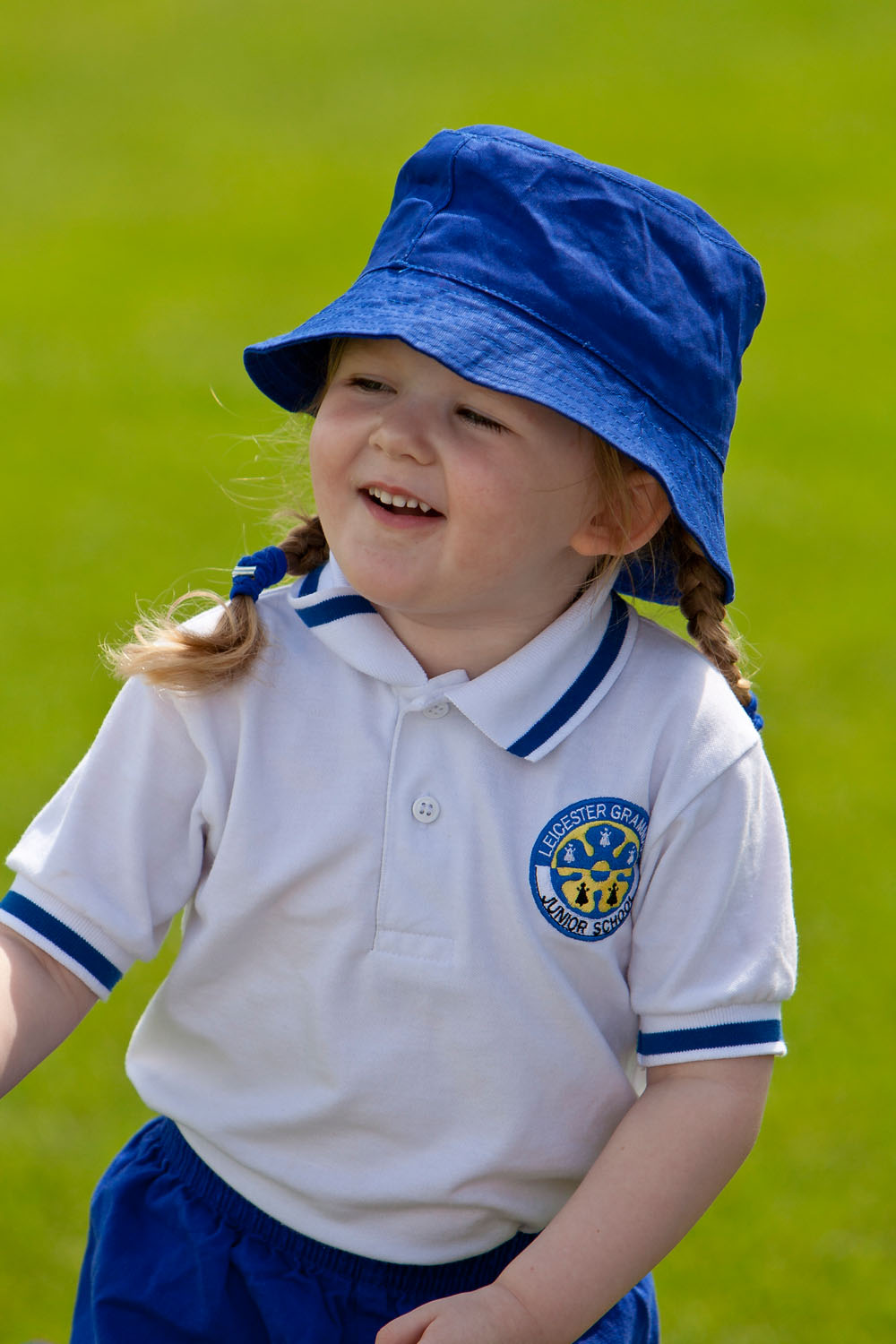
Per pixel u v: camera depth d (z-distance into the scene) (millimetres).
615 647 2953
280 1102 2988
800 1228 5391
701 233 2904
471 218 2795
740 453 14648
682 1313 4992
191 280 19078
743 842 2896
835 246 21172
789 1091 6113
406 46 30562
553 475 2732
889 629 10938
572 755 2871
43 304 18016
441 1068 2889
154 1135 3283
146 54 29828
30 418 14695
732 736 2926
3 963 2836
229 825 2885
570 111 26812
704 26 31453
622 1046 2990
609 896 2852
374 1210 2971
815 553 12328
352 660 2900
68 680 9586
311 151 24719
